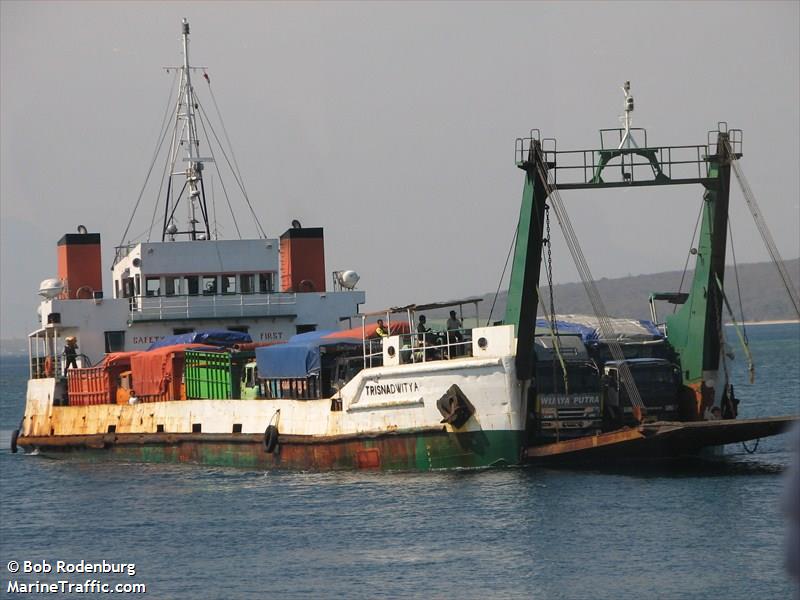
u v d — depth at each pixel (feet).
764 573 373.40
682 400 585.22
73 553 444.55
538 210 526.57
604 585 367.86
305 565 403.75
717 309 572.92
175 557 426.51
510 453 529.04
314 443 569.64
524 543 416.46
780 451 618.44
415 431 533.96
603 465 548.31
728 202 556.92
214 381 637.71
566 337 566.77
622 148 534.37
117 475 628.28
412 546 419.54
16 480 642.63
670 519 442.91
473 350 532.32
